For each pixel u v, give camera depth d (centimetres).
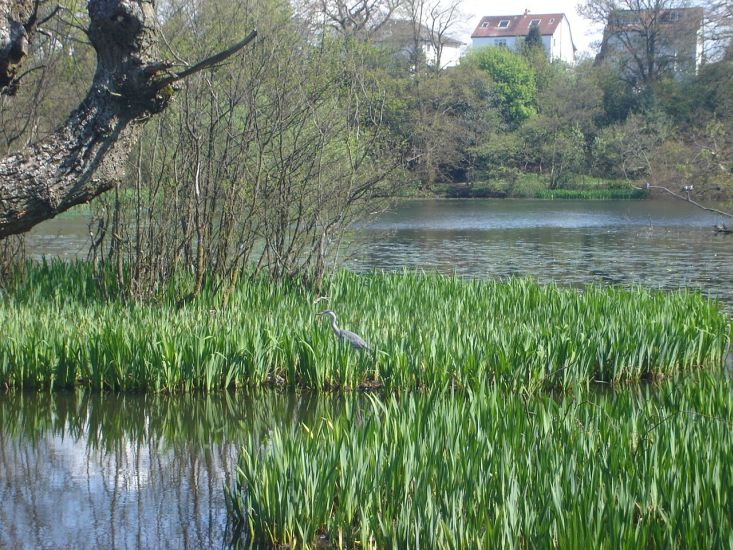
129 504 738
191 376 1086
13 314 1202
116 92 565
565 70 6906
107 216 1382
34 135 1389
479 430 679
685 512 543
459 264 2470
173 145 1423
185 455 876
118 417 1001
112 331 1109
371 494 623
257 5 1419
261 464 678
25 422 986
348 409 773
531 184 5891
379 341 1125
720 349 1291
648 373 1206
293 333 1144
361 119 1602
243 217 1477
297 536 632
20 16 597
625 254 2716
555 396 1091
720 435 662
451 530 556
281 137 1412
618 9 6116
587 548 501
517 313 1356
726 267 2345
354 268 2350
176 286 1393
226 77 1441
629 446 663
